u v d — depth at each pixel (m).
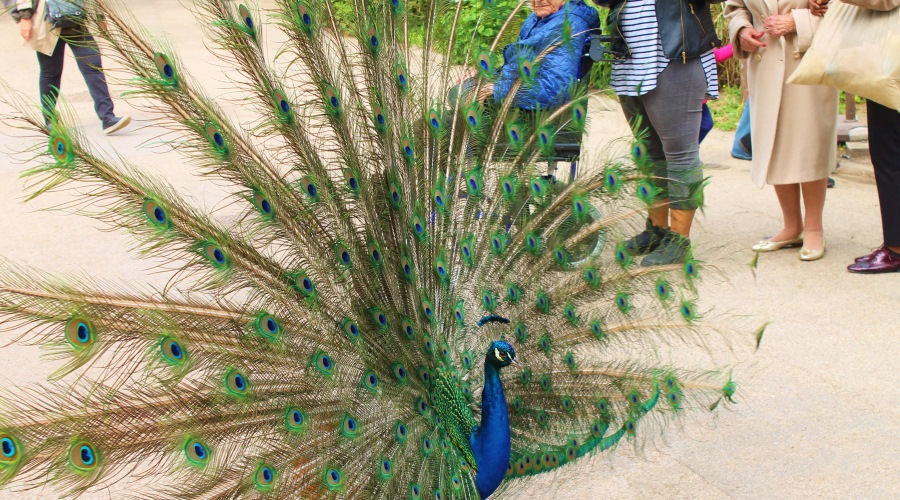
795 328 5.39
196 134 2.58
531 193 3.40
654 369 3.45
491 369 3.16
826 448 4.27
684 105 5.70
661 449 4.33
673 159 5.86
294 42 2.84
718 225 7.05
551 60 3.56
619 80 5.82
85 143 2.33
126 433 2.33
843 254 6.41
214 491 2.53
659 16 5.54
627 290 3.41
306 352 2.78
